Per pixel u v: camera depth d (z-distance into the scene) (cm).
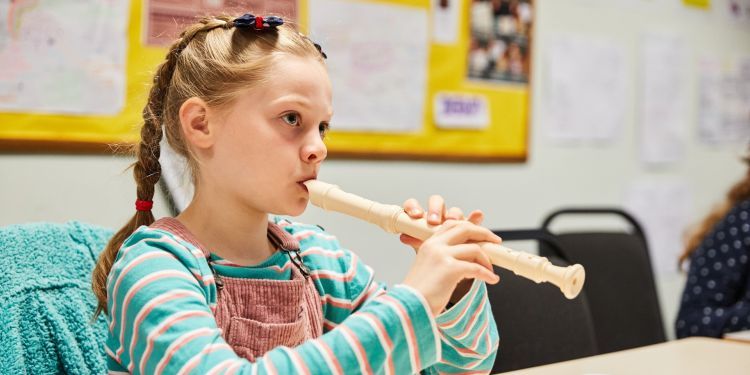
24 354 100
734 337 131
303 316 85
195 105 82
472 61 215
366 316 67
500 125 223
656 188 270
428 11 205
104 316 108
